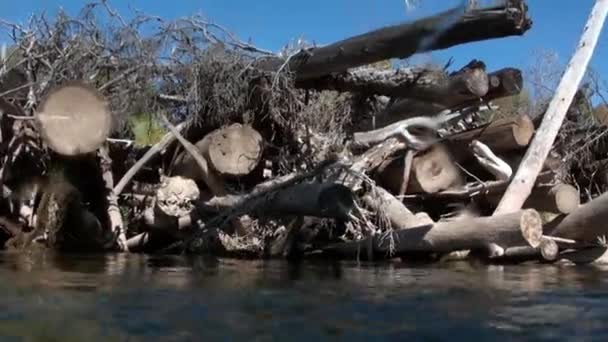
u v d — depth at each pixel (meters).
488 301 5.49
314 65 11.16
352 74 11.85
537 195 10.45
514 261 9.75
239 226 10.45
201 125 11.80
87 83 9.89
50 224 10.49
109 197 11.10
